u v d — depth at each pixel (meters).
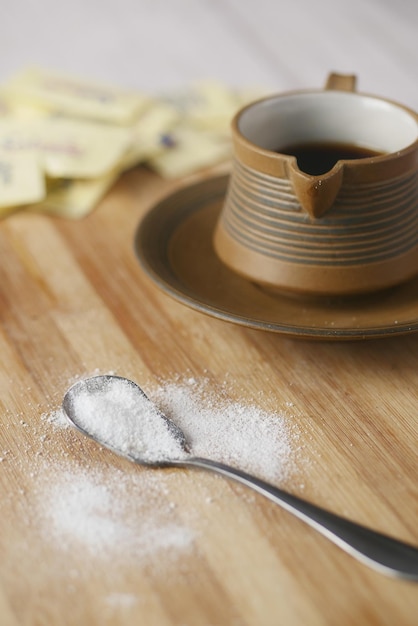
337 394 0.48
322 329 0.47
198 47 0.97
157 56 0.95
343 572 0.42
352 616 0.42
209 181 0.56
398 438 0.46
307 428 0.47
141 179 0.60
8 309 0.52
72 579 0.42
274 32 1.00
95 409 0.46
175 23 1.04
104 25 1.05
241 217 0.49
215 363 0.49
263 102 0.51
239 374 0.49
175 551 0.43
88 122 0.63
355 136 0.52
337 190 0.47
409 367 0.49
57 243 0.56
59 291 0.53
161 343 0.50
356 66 0.90
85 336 0.51
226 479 0.45
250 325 0.47
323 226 0.48
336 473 0.45
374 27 1.00
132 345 0.50
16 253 0.55
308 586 0.42
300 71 0.89
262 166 0.48
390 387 0.48
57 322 0.51
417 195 0.49
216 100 0.66
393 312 0.49
